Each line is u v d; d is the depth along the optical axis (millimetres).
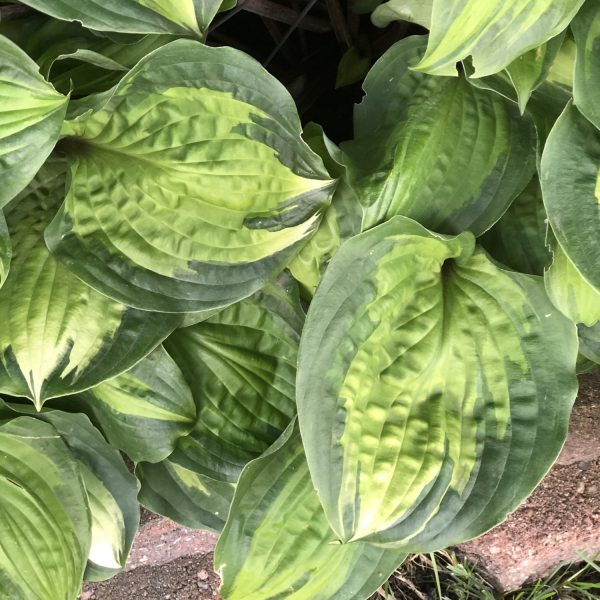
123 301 527
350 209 575
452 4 462
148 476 643
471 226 545
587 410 737
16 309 552
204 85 520
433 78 564
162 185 536
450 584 784
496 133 550
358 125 575
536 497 745
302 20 729
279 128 536
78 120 511
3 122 464
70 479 613
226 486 640
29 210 562
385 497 538
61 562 601
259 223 549
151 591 816
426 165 543
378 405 539
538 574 765
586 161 507
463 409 544
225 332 614
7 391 546
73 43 557
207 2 507
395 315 541
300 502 591
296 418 562
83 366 550
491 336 543
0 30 552
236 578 590
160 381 590
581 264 500
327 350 531
